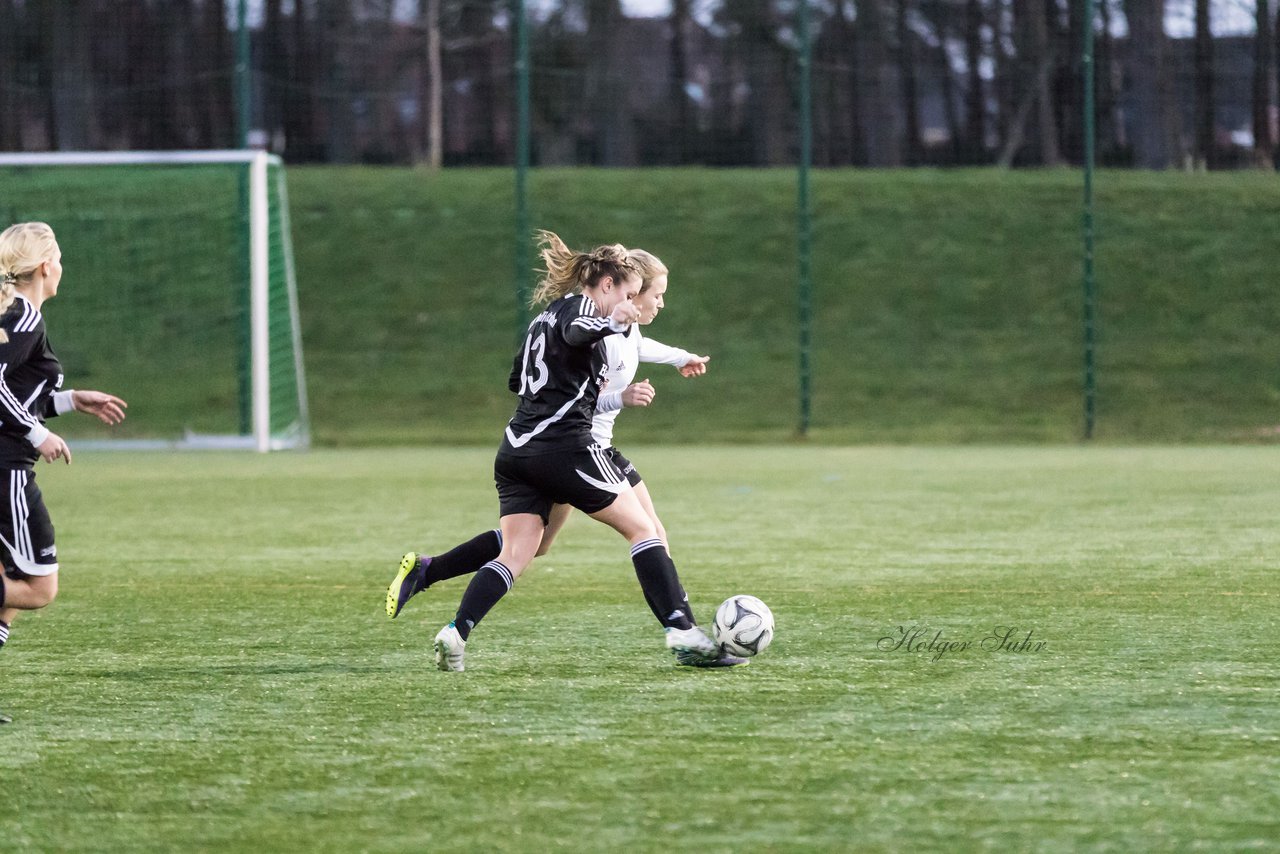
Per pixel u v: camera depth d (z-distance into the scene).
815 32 68.75
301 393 64.38
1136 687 17.45
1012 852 11.67
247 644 20.80
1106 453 54.44
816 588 25.47
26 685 18.06
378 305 79.50
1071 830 12.18
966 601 23.95
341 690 17.62
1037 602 23.78
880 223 81.25
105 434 64.75
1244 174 66.12
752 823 12.41
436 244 82.88
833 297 78.31
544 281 19.34
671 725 15.73
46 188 72.31
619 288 18.92
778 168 70.06
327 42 70.56
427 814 12.73
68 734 15.59
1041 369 72.00
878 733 15.32
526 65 60.50
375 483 44.66
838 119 68.88
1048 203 77.94
